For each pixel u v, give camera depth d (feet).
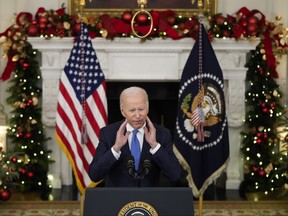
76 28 30.30
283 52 30.60
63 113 27.94
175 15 30.63
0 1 31.73
